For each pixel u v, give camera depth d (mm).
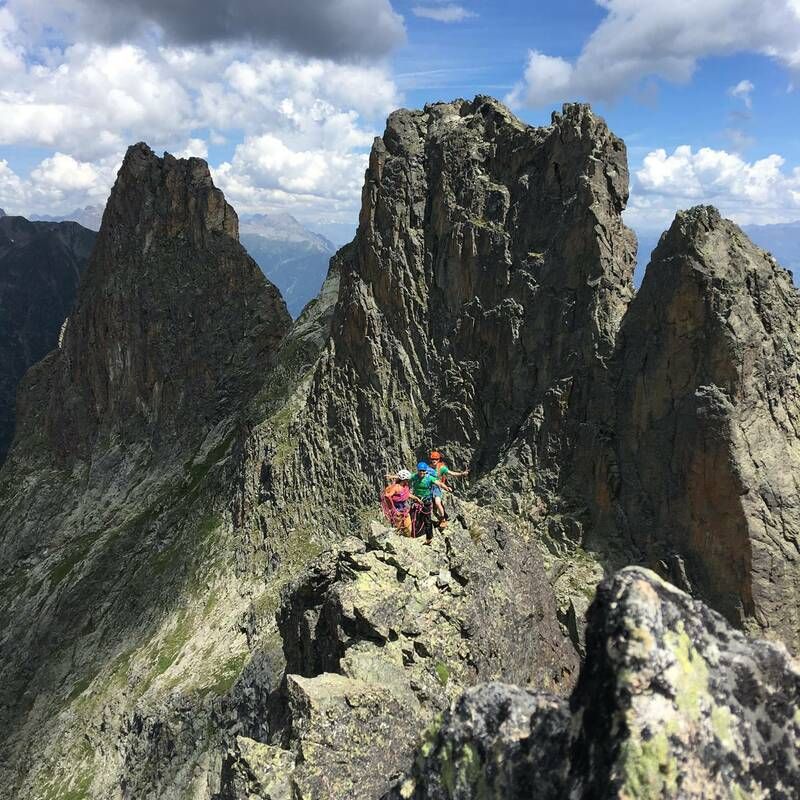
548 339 48688
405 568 22234
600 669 7254
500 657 21375
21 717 73188
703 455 36594
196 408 108875
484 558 24281
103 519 103438
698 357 37750
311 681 16016
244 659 53000
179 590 69688
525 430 47188
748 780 6574
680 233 39094
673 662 6941
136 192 118750
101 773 55531
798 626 34438
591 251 46438
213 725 43406
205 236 115938
